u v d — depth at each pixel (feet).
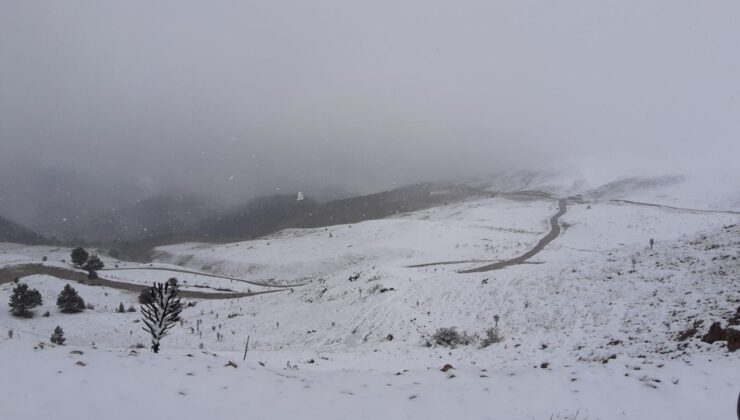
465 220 398.83
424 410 23.84
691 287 69.21
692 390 26.94
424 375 31.40
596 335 60.49
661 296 69.10
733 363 32.65
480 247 263.49
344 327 103.96
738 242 88.74
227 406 23.31
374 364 57.67
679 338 49.65
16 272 224.12
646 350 49.06
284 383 27.84
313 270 284.00
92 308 165.37
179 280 243.60
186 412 22.16
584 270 96.94
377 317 101.60
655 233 254.06
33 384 23.53
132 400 22.97
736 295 59.06
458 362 58.39
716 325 44.96
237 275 310.86
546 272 101.96
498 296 95.14
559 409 24.23
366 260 273.75
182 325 132.46
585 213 359.05
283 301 156.25
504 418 23.00
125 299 187.32
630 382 28.48
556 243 252.62
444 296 104.32
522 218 390.01
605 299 75.82
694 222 271.28
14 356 27.61
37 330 125.90
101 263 235.81
